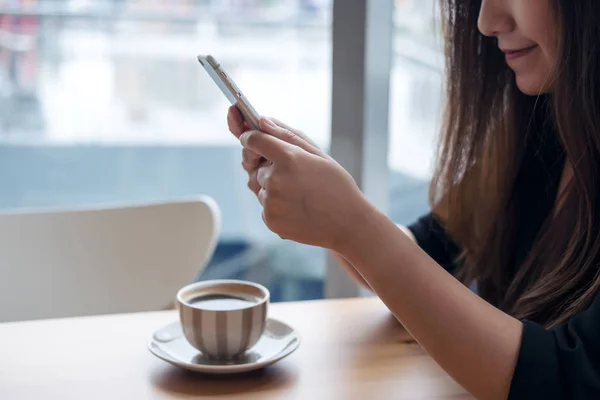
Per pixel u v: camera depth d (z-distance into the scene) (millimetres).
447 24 1102
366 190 1609
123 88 2303
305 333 949
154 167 2398
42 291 1271
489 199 1121
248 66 2242
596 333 708
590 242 862
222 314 815
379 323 991
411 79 1938
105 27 2221
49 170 2309
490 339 719
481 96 1096
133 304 1285
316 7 2162
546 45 862
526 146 1102
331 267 1631
